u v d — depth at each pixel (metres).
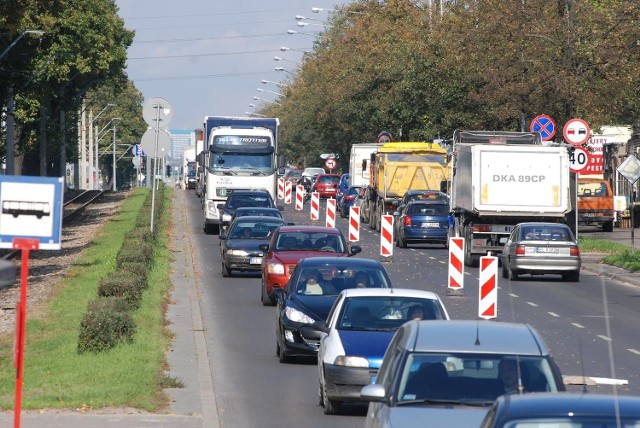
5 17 118.00
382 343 39.81
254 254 88.38
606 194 153.12
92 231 139.12
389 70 182.62
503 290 84.69
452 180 115.88
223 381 46.53
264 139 140.00
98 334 49.06
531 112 130.38
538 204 103.69
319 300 51.28
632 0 125.75
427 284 86.06
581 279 94.12
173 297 74.56
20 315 30.45
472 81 152.50
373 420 27.59
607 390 43.91
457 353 27.52
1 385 41.38
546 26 126.81
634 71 124.19
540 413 19.45
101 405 37.97
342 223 161.00
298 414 39.75
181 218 165.62
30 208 30.69
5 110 160.88
